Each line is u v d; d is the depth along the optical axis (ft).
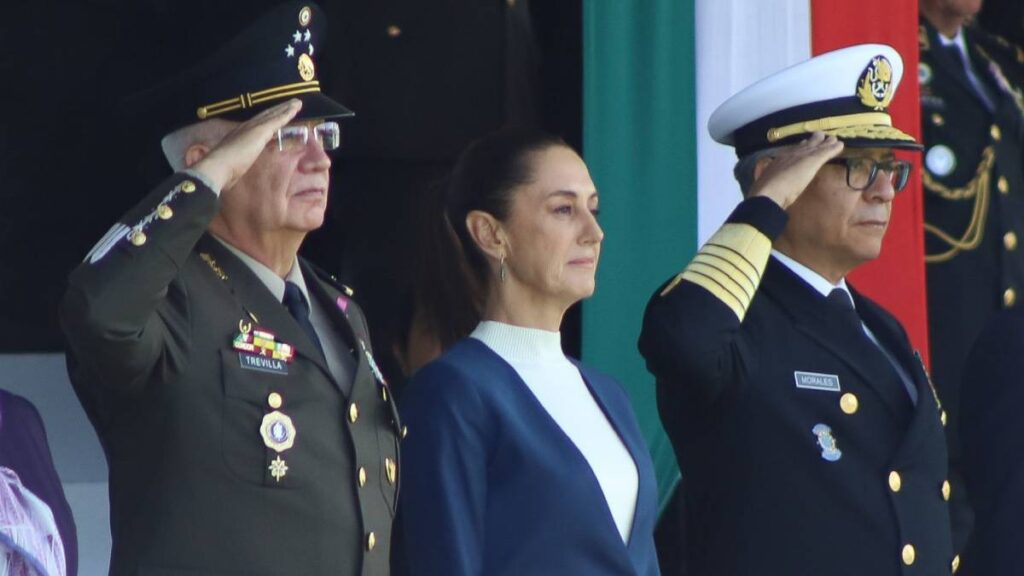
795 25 65.41
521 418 45.93
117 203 62.95
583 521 44.98
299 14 44.80
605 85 62.90
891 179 53.93
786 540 50.21
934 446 52.60
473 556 44.27
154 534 39.60
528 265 47.70
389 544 43.45
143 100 45.11
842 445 51.21
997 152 73.72
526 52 67.00
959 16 74.43
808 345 52.16
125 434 40.27
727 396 50.90
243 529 40.19
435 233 49.93
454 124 65.67
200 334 40.91
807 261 53.72
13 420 45.44
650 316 50.34
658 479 61.77
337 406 42.50
